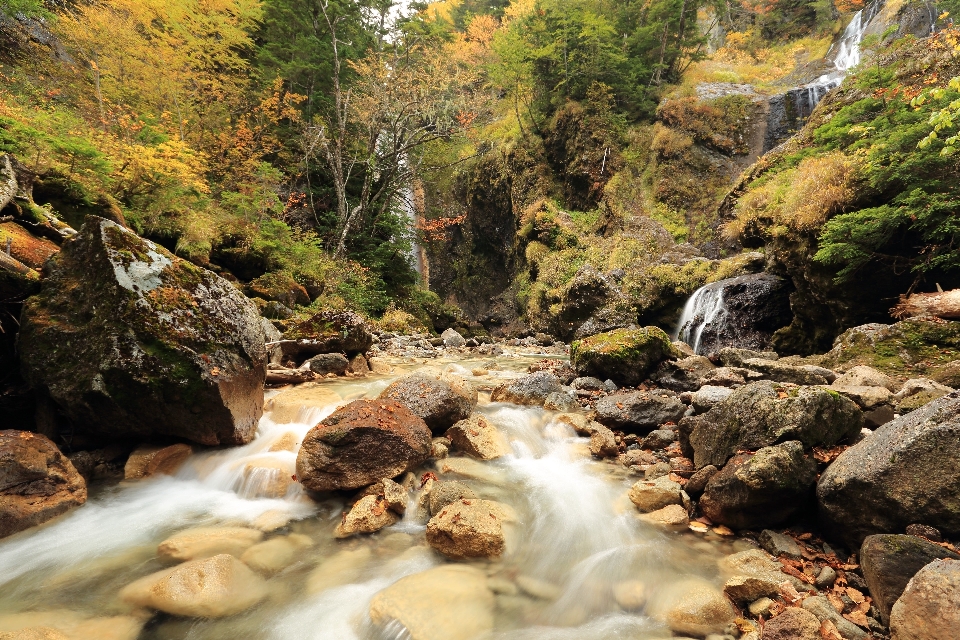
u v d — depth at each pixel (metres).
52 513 3.30
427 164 23.81
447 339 14.80
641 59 26.52
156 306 3.96
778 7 34.03
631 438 5.09
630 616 2.48
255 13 17.31
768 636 2.12
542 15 25.25
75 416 3.91
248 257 13.35
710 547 3.11
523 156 26.06
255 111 16.98
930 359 6.31
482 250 29.95
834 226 7.56
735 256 15.84
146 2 13.00
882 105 9.16
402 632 2.26
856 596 2.44
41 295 4.07
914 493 2.57
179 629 2.33
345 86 21.20
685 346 11.60
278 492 3.75
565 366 9.05
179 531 3.24
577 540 3.21
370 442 3.79
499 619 2.43
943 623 1.85
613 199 22.09
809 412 3.31
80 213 8.60
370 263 19.22
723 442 3.65
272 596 2.60
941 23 16.94
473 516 3.10
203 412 4.11
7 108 8.29
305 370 7.31
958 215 6.82
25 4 11.57
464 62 24.67
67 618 2.36
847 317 8.77
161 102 13.93
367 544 3.13
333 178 20.55
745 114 23.41
